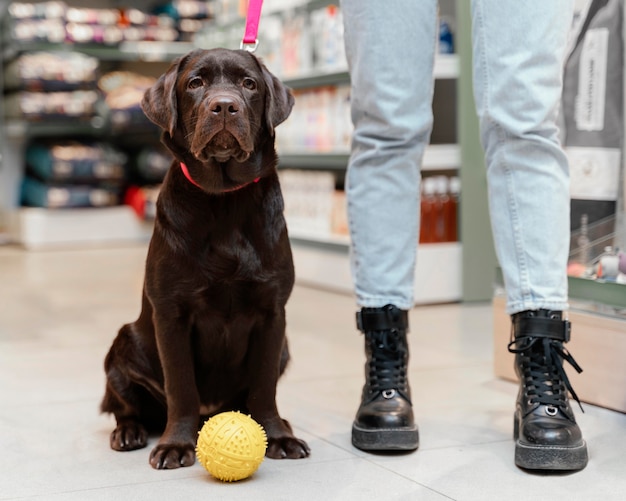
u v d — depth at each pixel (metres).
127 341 1.78
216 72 1.61
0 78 6.11
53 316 3.37
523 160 1.61
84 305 3.61
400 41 1.67
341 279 3.95
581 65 2.43
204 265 1.59
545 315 1.62
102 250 5.62
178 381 1.65
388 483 1.50
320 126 4.09
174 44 6.11
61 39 5.83
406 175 1.75
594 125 2.40
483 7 1.58
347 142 3.90
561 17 1.57
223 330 1.66
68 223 5.93
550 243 1.62
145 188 6.16
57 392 2.23
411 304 1.78
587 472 1.54
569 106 2.46
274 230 1.63
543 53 1.56
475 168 3.57
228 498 1.44
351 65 1.76
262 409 1.69
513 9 1.55
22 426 1.92
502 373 2.25
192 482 1.52
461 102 3.53
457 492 1.45
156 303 1.62
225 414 1.54
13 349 2.78
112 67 6.59
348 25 1.73
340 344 2.78
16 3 5.98
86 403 2.12
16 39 5.76
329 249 4.03
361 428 1.68
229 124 1.51
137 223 6.13
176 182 1.62
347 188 1.81
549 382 1.60
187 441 1.64
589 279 2.02
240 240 1.60
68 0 6.29
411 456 1.65
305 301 3.66
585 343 2.01
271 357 1.68
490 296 3.61
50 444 1.79
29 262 5.04
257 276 1.61
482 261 3.60
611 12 2.37
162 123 1.63
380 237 1.75
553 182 1.61
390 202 1.75
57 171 5.88
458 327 3.02
